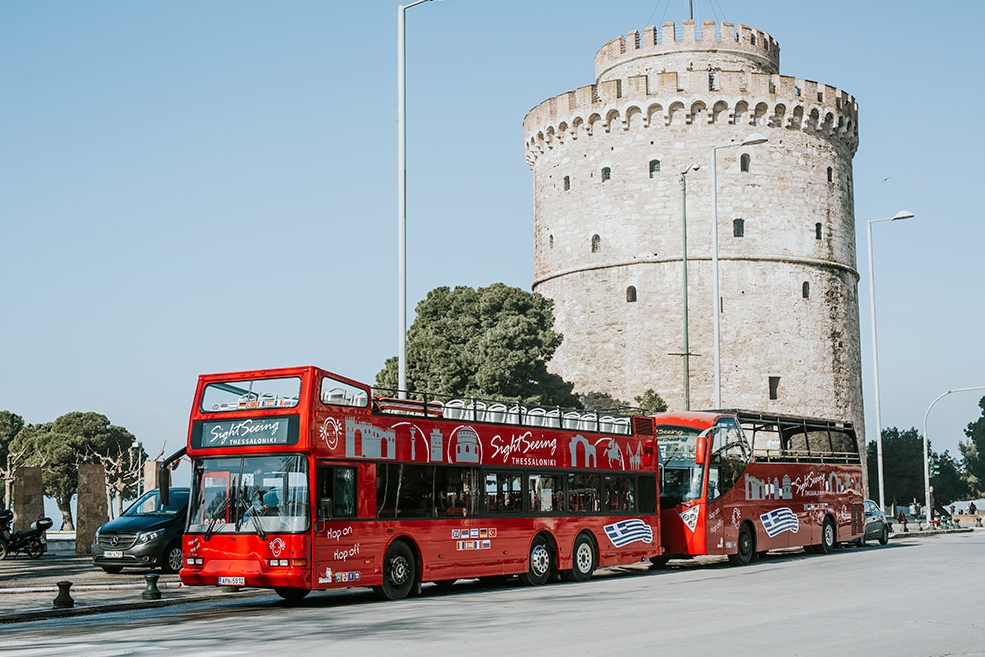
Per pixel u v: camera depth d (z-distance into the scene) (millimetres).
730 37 71688
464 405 24109
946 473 119500
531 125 74125
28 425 107000
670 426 32750
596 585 25250
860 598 20953
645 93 67250
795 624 16562
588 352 69250
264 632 15867
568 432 26828
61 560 33344
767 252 67000
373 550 21047
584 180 70125
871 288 57125
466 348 61656
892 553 37375
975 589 22734
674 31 71500
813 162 69062
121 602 21016
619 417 29281
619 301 68188
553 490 26047
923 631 15727
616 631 15656
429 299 65312
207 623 17453
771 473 35531
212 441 20719
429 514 22531
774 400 66625
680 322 66438
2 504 64125
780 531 35500
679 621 17016
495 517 24141
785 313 67125
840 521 40250
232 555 20141
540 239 74125
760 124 67500
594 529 27172
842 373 69625
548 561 25688
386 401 22078
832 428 41062
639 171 67875
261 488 20188
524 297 64250
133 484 79938
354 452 20875
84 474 37500
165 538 27750
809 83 68438
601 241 69062
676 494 31812
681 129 67125
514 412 25453
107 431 99688
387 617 17906
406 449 22125
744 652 13438
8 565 31234
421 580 22125
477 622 16969
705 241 66625
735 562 33031
